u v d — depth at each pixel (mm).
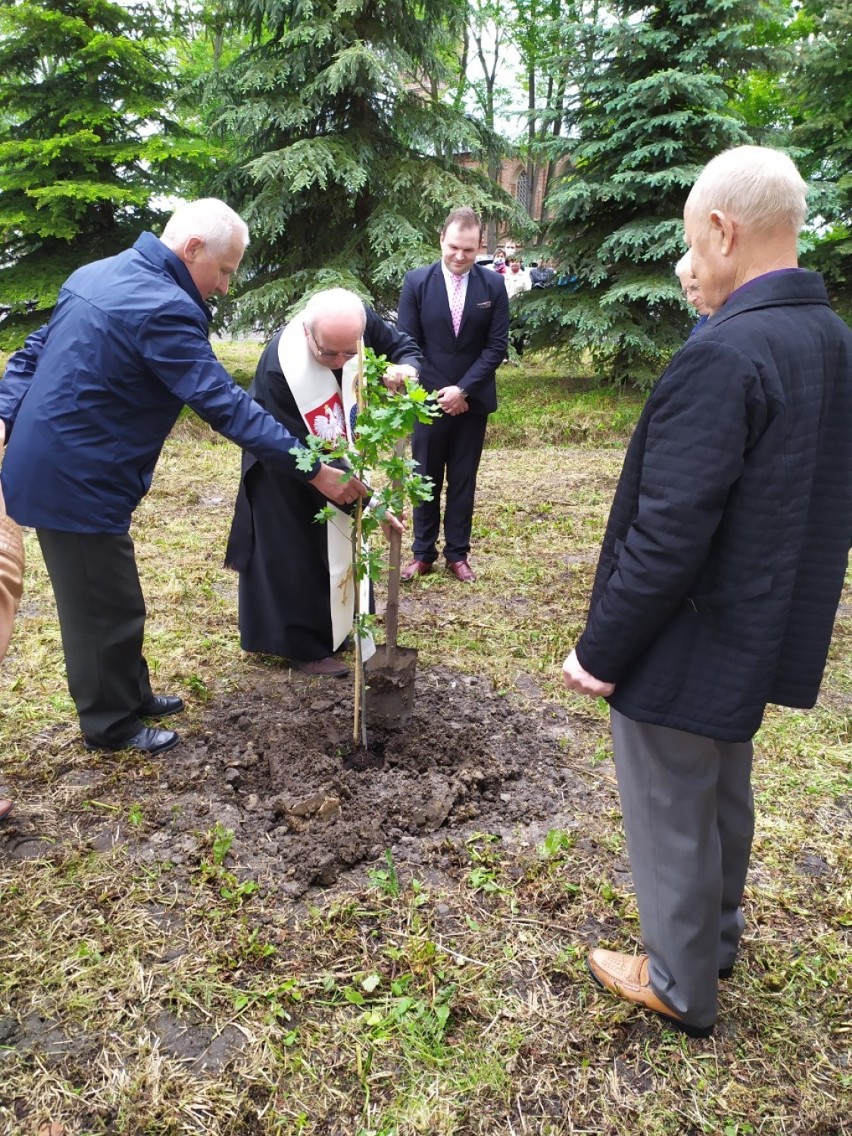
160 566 4773
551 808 2730
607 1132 1710
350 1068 1826
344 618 3271
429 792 2691
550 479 7117
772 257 1463
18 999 1964
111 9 8969
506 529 5707
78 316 2438
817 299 1473
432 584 4703
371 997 2002
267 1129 1692
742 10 8438
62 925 2172
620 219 9391
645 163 8859
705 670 1490
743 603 1441
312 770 2754
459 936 2189
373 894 2305
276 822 2604
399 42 9352
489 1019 1955
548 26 9094
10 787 2734
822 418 1461
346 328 2916
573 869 2447
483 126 9766
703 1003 1802
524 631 4086
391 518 2812
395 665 2988
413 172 9188
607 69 9000
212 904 2256
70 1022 1911
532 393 10266
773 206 1412
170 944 2131
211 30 9680
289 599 3426
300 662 3594
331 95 8859
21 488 2516
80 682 2807
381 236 8875
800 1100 1785
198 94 9367
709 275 1532
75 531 2553
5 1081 1766
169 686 3424
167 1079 1778
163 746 2959
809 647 1577
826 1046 1920
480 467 7543
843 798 2848
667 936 1739
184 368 2430
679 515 1369
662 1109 1756
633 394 9922
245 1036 1887
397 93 8750
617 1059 1867
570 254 9492
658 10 8688
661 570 1404
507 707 3355
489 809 2711
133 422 2555
